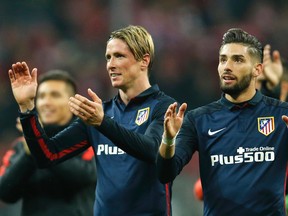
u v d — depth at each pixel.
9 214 38.28
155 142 16.86
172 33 56.72
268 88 21.39
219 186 16.94
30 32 58.06
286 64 22.75
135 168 17.64
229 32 17.31
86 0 59.91
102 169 18.00
